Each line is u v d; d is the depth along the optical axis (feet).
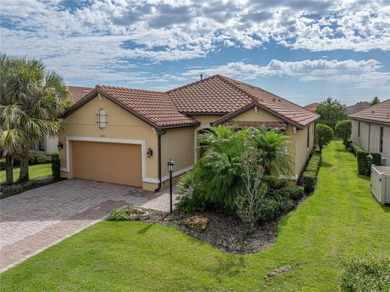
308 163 65.31
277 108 57.06
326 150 96.58
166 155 52.60
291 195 42.50
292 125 48.57
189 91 70.33
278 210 37.19
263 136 39.19
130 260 27.04
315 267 25.40
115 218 36.91
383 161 61.21
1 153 51.78
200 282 23.75
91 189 52.08
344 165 70.38
